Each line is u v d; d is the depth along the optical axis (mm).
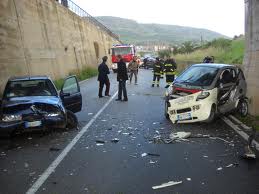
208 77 11414
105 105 15602
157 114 13008
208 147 8281
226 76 11781
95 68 50562
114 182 5996
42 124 9297
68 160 7320
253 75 12914
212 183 5945
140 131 10078
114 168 6750
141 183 5941
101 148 8250
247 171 6582
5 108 9250
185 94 11078
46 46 27156
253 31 13094
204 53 50062
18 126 9102
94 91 22203
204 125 10836
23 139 9289
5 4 19234
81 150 8094
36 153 7902
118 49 41406
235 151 7949
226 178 6191
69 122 10430
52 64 28125
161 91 21547
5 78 17531
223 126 10672
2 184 5984
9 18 19641
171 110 11188
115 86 25672
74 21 41656
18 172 6605
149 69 54719
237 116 12352
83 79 34625
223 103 11461
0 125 9055
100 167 6820
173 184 5887
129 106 15203
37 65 23891
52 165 6980
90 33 52438
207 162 7125
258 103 12195
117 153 7809
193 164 6988
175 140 8969
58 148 8273
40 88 10555
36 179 6191
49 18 29719
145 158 7410
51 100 9742
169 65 22297
